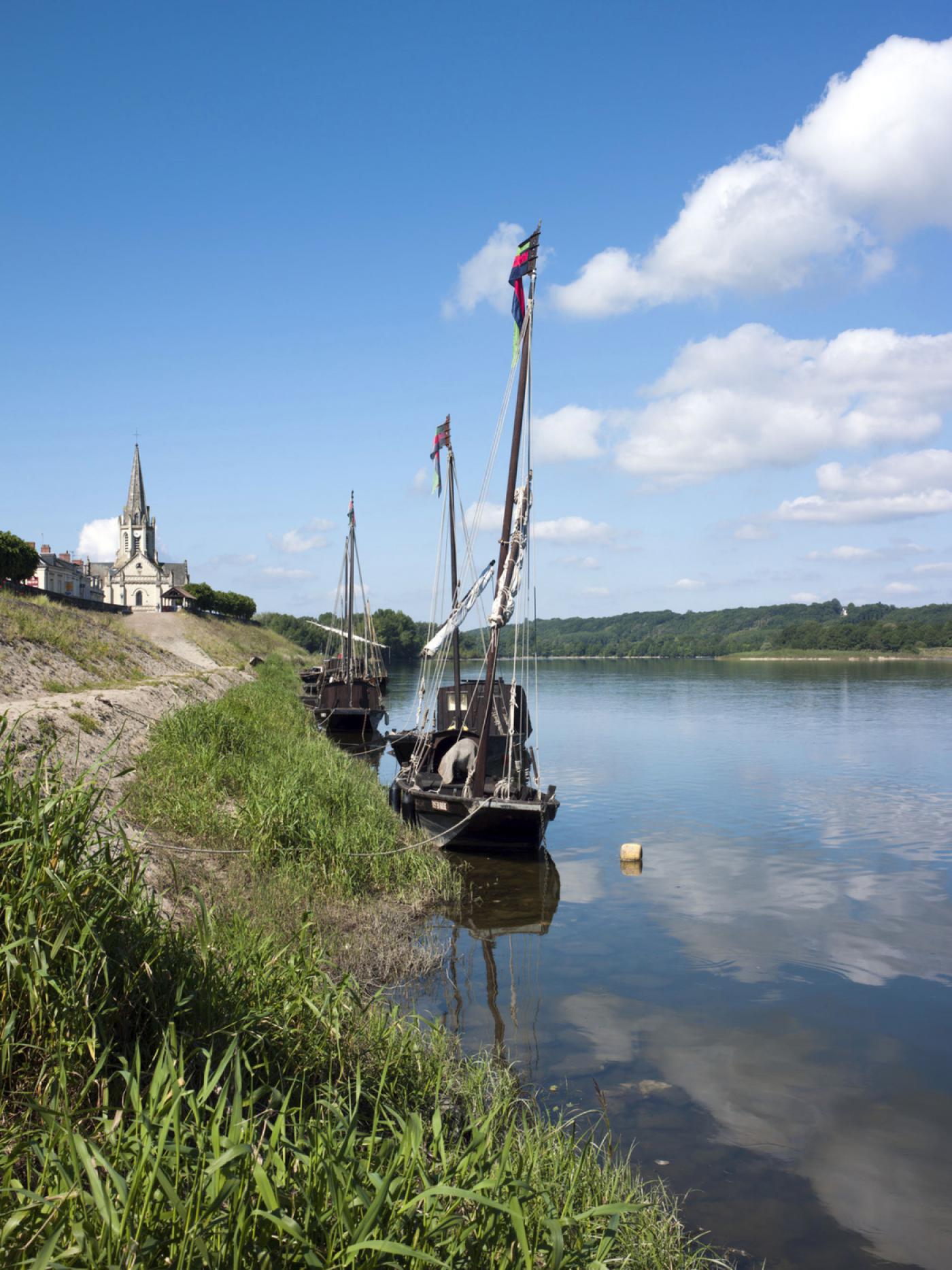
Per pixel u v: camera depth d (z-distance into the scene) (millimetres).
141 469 131125
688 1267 5203
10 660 21609
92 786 5598
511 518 17984
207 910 6938
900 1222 5824
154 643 43406
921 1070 8047
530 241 17688
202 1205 3354
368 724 38719
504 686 22328
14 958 4473
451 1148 5793
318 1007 6246
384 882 13148
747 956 11211
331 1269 3293
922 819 20375
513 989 9945
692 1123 7055
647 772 27438
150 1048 5008
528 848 16703
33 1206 3146
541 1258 4242
